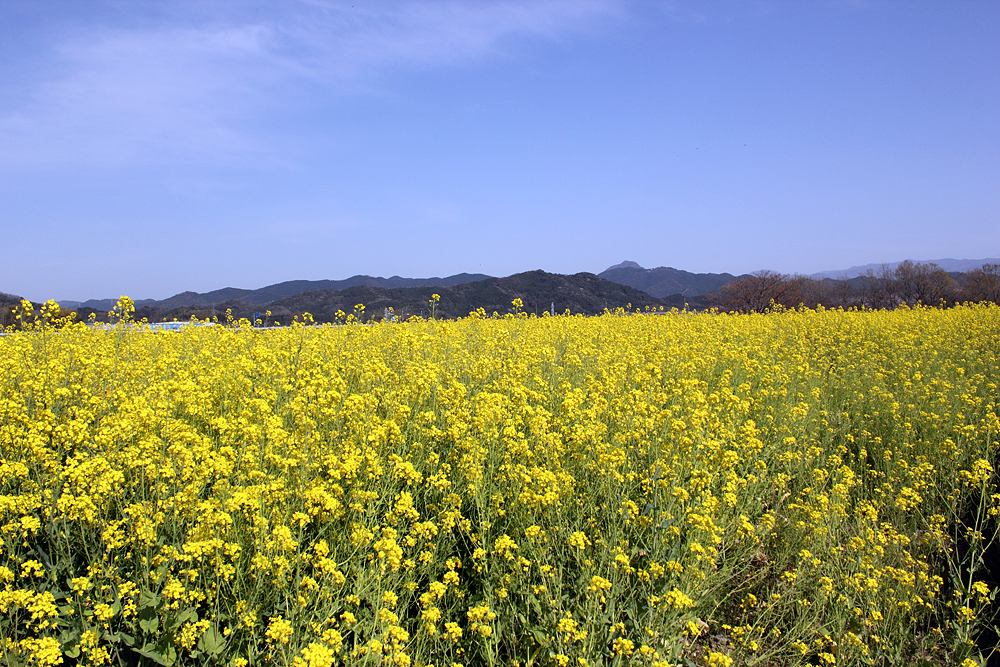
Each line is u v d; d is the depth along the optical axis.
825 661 3.89
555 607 3.74
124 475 4.28
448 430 5.59
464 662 3.63
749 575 4.52
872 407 7.48
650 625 3.57
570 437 5.41
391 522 4.20
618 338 11.70
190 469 4.06
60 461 4.74
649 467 5.10
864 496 5.62
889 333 12.58
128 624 3.40
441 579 4.16
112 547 3.54
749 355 10.40
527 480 4.43
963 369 8.47
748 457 5.68
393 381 6.97
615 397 6.93
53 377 6.48
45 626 3.17
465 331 12.70
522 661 3.66
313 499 3.89
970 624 4.05
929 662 3.87
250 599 3.43
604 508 4.45
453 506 4.38
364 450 4.69
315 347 9.28
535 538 4.02
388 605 3.51
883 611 4.12
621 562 3.74
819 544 4.53
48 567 3.66
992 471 5.64
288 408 6.09
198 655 3.28
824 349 11.21
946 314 16.91
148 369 7.09
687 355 9.52
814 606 4.07
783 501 5.77
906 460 6.00
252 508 3.76
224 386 6.43
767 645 4.04
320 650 2.97
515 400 6.46
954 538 5.19
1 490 4.27
